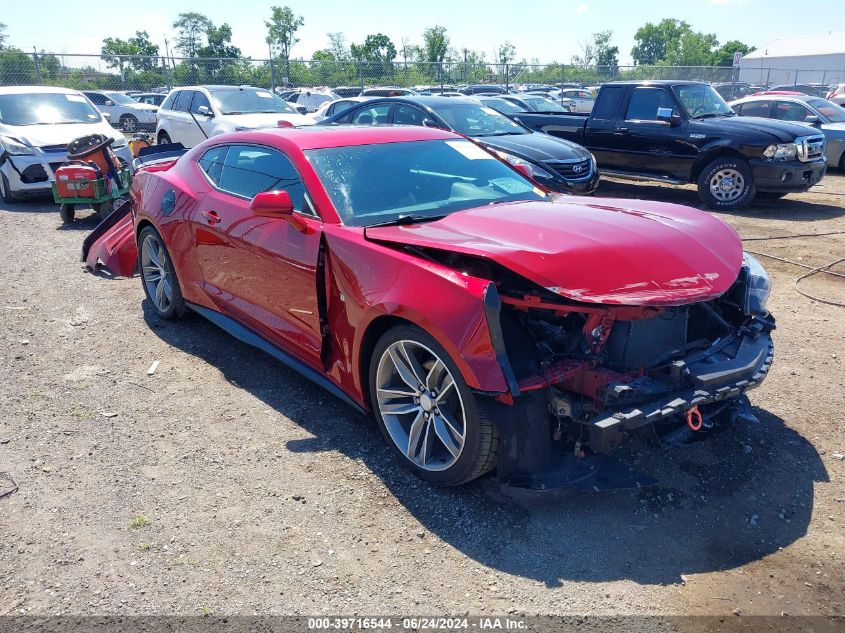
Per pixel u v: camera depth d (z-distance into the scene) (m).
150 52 57.41
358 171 3.95
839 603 2.54
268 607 2.53
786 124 10.49
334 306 3.53
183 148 7.59
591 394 2.89
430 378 3.11
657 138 11.10
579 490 2.90
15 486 3.27
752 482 3.29
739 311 3.54
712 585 2.63
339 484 3.29
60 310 5.76
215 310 4.81
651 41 91.56
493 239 3.12
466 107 10.16
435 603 2.54
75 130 10.97
